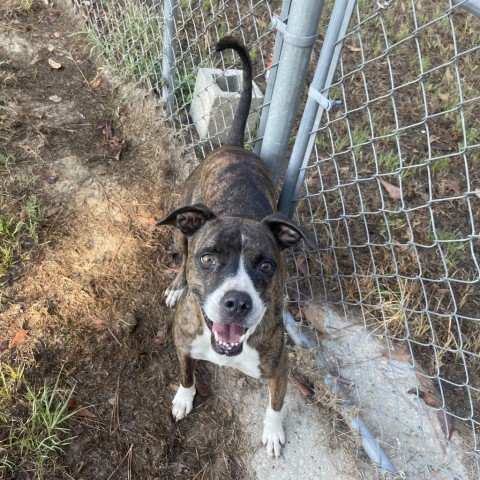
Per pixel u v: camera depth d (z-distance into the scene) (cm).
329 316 82
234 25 123
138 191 97
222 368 76
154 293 82
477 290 87
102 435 66
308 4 58
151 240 89
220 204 71
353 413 69
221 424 71
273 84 72
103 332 76
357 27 57
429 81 122
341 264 88
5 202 88
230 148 78
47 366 71
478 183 103
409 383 76
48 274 81
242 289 54
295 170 73
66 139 102
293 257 88
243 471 67
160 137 104
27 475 61
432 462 69
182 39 119
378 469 66
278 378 64
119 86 113
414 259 88
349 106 114
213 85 96
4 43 117
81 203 92
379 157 104
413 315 82
